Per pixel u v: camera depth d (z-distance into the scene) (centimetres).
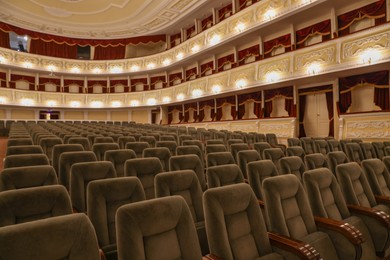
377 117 573
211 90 975
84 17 1262
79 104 1410
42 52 1375
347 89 669
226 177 216
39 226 91
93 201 158
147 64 1342
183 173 197
